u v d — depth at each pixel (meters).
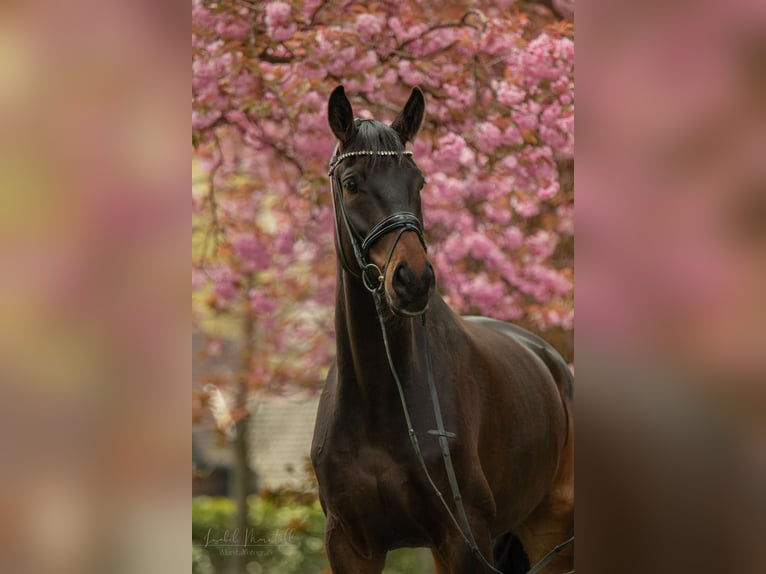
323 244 11.56
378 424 5.24
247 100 9.61
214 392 12.33
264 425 21.83
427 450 5.18
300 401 14.36
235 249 10.96
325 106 9.63
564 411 6.89
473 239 10.27
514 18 10.15
